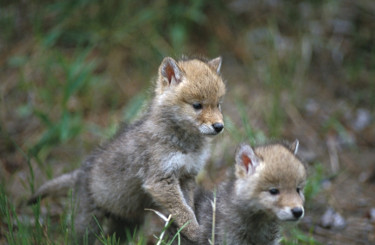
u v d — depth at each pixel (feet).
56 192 34.22
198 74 30.76
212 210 28.68
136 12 48.96
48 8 47.62
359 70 50.08
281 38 50.19
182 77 30.73
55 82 45.68
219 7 50.90
